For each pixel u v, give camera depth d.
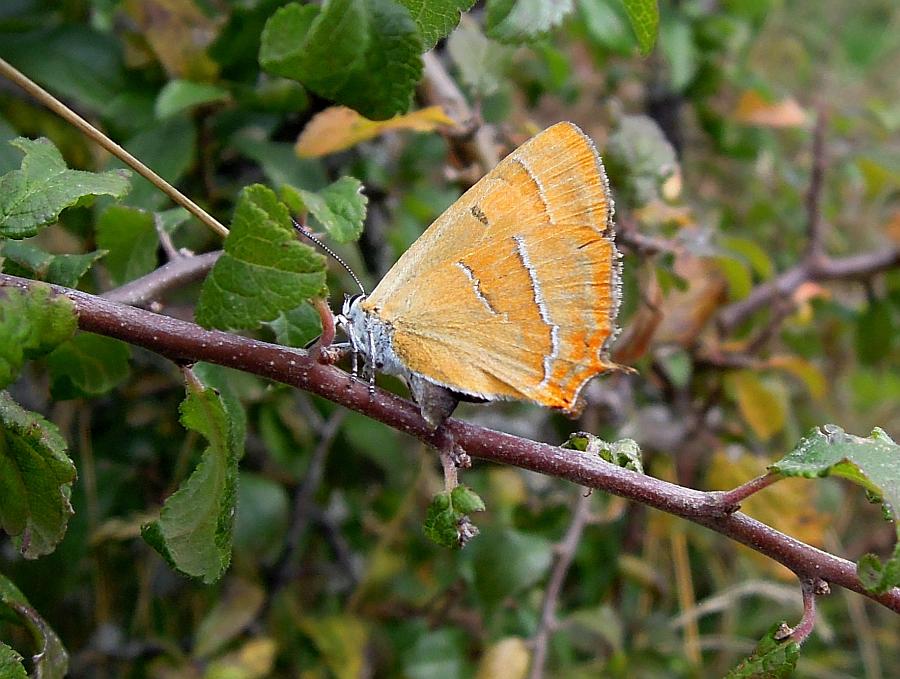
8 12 0.08
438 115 0.07
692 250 0.08
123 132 0.08
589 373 0.06
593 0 0.09
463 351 0.06
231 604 0.09
